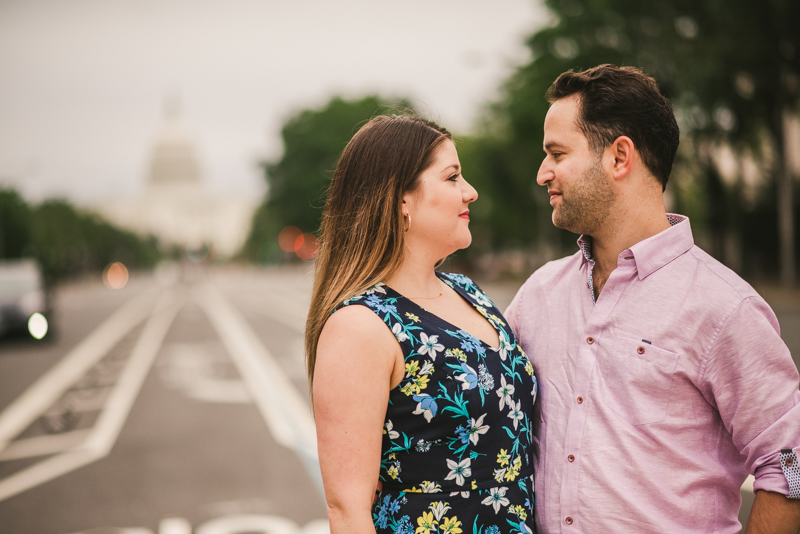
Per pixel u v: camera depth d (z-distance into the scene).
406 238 1.66
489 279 36.16
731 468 1.61
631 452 1.58
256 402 7.89
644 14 15.69
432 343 1.55
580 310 1.74
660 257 1.63
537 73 17.81
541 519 1.69
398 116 1.74
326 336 1.54
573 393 1.68
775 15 14.75
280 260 97.06
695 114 16.31
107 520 4.35
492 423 1.58
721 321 1.55
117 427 6.88
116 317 22.80
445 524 1.53
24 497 4.83
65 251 70.94
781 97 16.20
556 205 1.74
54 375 10.46
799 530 1.48
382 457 1.57
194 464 5.51
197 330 17.14
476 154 31.36
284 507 4.51
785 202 18.75
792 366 1.52
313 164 54.06
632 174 1.67
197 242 54.09
